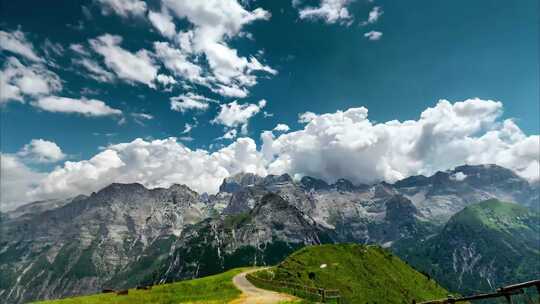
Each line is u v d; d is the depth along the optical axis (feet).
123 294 301.63
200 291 326.65
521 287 75.00
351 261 555.69
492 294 79.66
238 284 364.99
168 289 329.11
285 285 341.41
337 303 279.28
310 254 536.83
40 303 259.19
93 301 269.03
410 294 531.50
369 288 479.41
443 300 96.27
